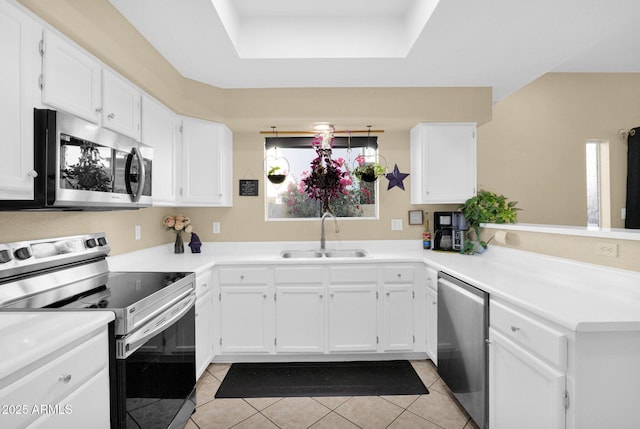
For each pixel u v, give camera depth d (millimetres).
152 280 1846
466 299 1909
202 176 2760
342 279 2631
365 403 2133
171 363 1725
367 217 3326
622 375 1194
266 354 2643
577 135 3697
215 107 2773
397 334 2650
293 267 2617
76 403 1085
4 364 821
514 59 2361
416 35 2094
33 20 1280
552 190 3664
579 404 1187
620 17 1851
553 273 1961
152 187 2242
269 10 2270
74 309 1305
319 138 3043
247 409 2074
